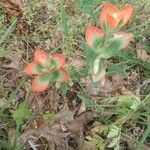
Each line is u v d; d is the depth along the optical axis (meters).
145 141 0.24
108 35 0.21
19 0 0.29
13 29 0.28
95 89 0.26
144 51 0.28
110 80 0.26
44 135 0.24
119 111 0.24
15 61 0.27
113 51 0.21
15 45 0.27
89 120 0.25
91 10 0.28
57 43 0.27
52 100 0.25
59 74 0.23
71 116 0.25
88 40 0.21
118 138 0.23
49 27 0.28
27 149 0.23
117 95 0.26
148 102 0.24
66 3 0.29
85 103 0.25
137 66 0.27
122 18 0.20
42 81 0.23
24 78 0.25
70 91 0.26
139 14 0.29
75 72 0.26
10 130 0.24
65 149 0.24
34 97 0.25
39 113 0.25
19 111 0.23
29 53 0.27
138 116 0.24
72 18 0.28
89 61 0.22
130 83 0.27
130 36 0.21
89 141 0.24
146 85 0.27
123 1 0.29
